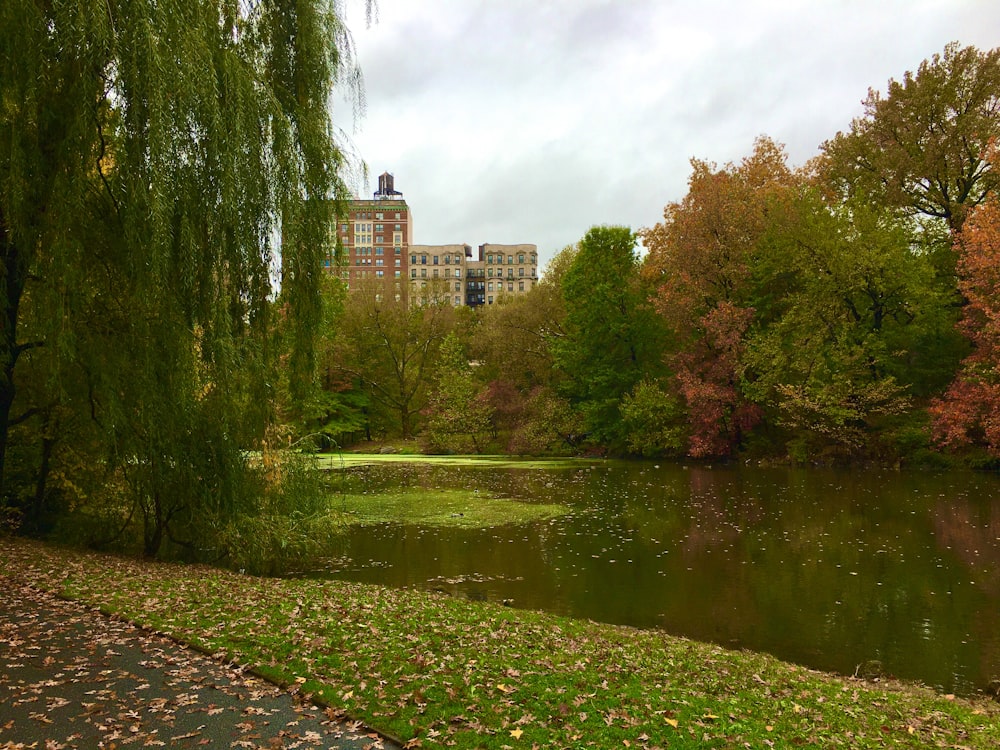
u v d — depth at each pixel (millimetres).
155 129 9812
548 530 18797
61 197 10016
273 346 13031
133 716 5227
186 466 12156
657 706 6160
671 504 23516
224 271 11898
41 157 10398
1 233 11219
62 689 5730
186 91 10328
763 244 38750
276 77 12984
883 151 37625
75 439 13633
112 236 11211
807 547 16375
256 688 5918
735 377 39344
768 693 7098
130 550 13969
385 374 63438
